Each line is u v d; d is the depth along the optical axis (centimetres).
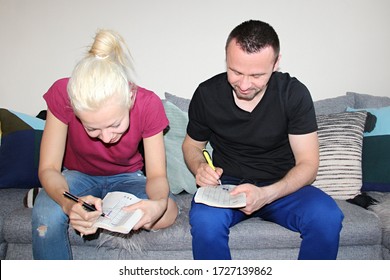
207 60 217
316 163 143
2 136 184
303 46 218
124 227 111
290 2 214
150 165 144
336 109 204
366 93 224
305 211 129
